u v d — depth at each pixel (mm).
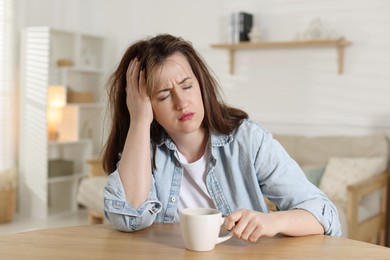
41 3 4441
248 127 1333
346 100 3689
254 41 3900
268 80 3990
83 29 4805
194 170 1365
